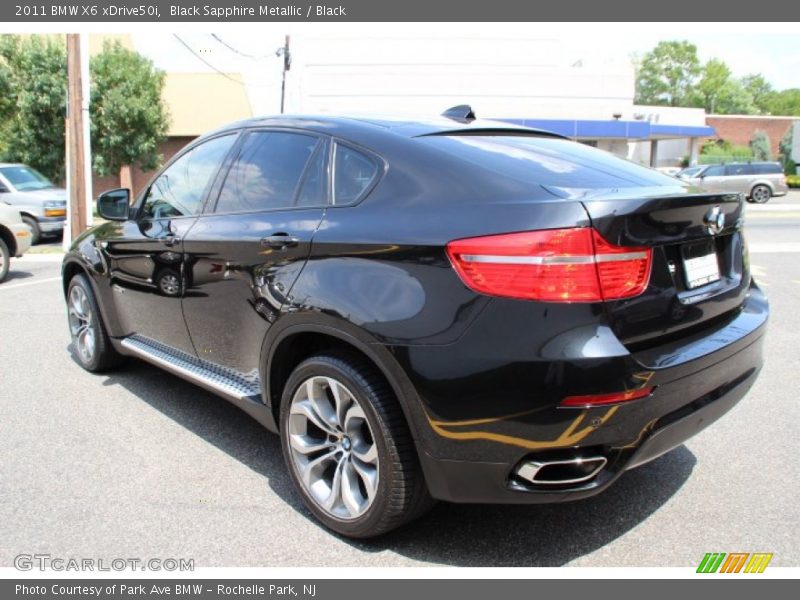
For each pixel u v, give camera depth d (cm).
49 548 267
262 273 293
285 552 266
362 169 279
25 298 778
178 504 301
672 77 9181
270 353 292
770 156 5234
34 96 2131
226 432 381
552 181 247
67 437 373
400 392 238
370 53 2889
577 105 2938
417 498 250
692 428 249
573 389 213
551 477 227
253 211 319
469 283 224
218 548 269
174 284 360
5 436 373
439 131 294
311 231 276
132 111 2391
